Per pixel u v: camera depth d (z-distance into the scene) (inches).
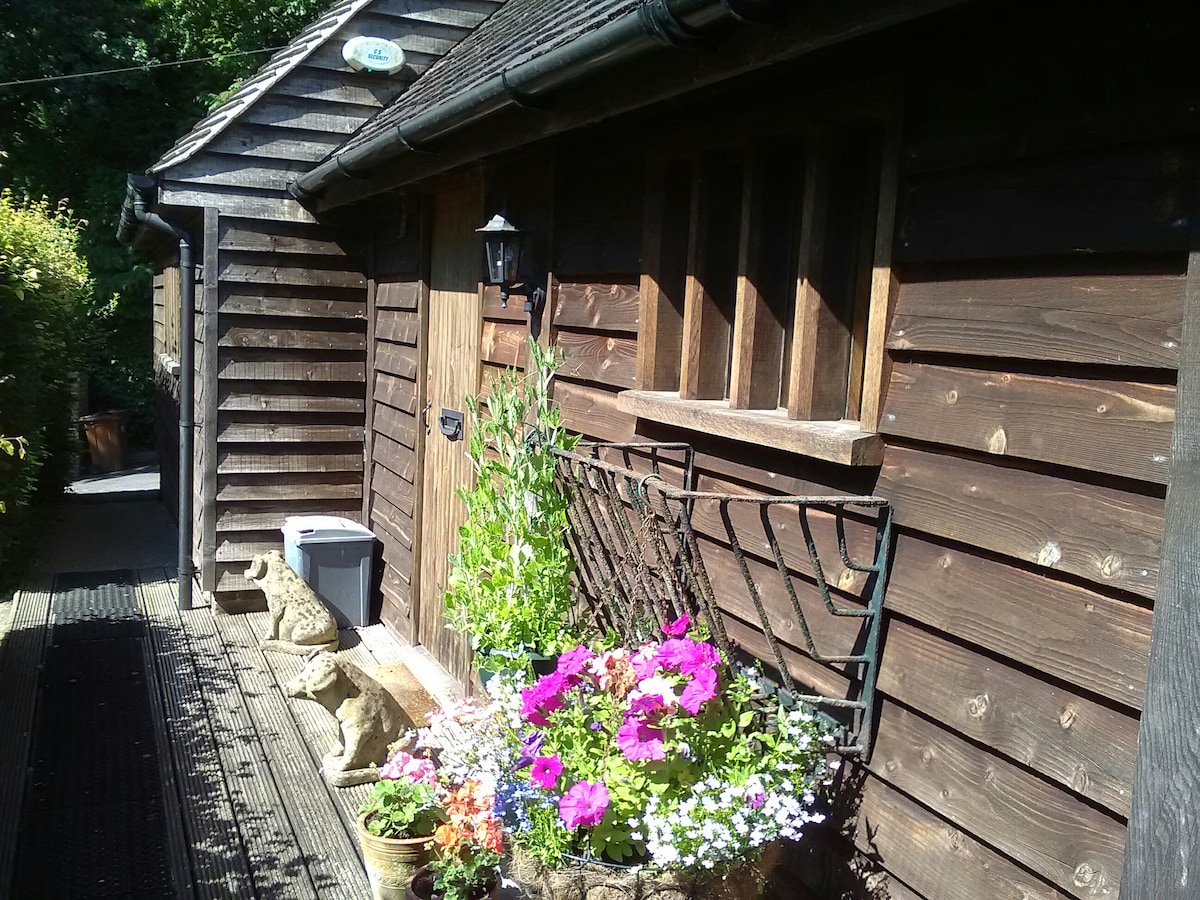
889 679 84.9
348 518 262.7
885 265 84.5
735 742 92.5
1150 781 58.6
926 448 81.4
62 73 576.7
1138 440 63.1
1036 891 70.6
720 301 116.7
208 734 176.2
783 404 108.1
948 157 78.0
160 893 127.3
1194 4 59.7
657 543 98.9
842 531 84.8
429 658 215.8
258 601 253.9
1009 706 72.8
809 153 95.7
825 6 76.0
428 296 213.9
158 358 430.0
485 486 138.6
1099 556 65.5
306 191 233.5
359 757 158.2
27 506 284.4
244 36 607.8
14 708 185.5
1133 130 63.2
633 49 91.8
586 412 142.2
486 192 176.7
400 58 239.3
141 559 307.6
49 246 314.8
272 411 249.8
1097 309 65.9
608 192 135.5
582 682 101.3
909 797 83.0
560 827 91.0
